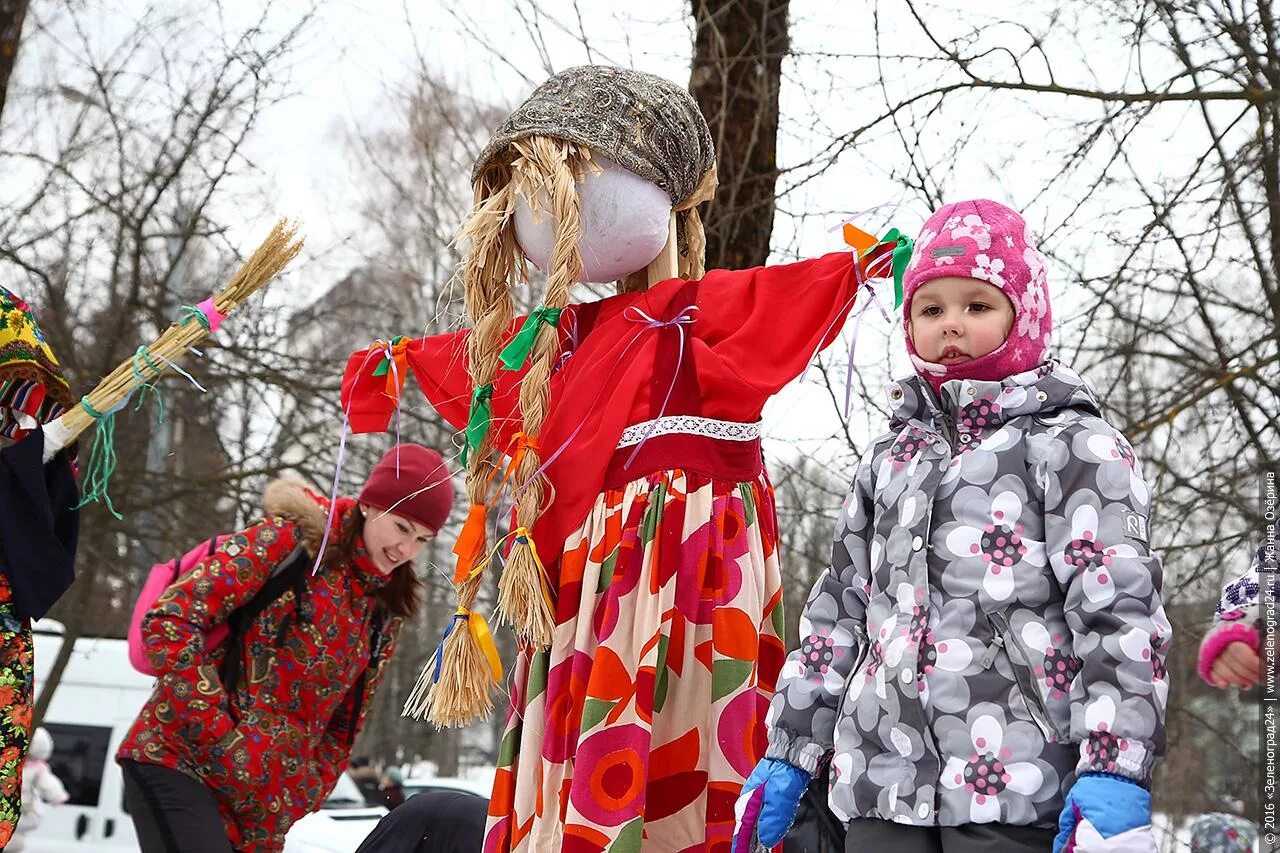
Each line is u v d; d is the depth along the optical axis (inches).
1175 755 245.0
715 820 120.3
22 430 144.2
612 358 128.8
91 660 372.8
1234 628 111.0
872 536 107.1
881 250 124.3
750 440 127.7
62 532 142.8
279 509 172.1
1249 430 233.0
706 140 134.4
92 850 354.9
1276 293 228.1
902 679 98.5
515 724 128.3
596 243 129.0
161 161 409.7
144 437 422.9
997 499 99.7
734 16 204.4
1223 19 217.8
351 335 479.8
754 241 202.7
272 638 167.8
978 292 104.0
